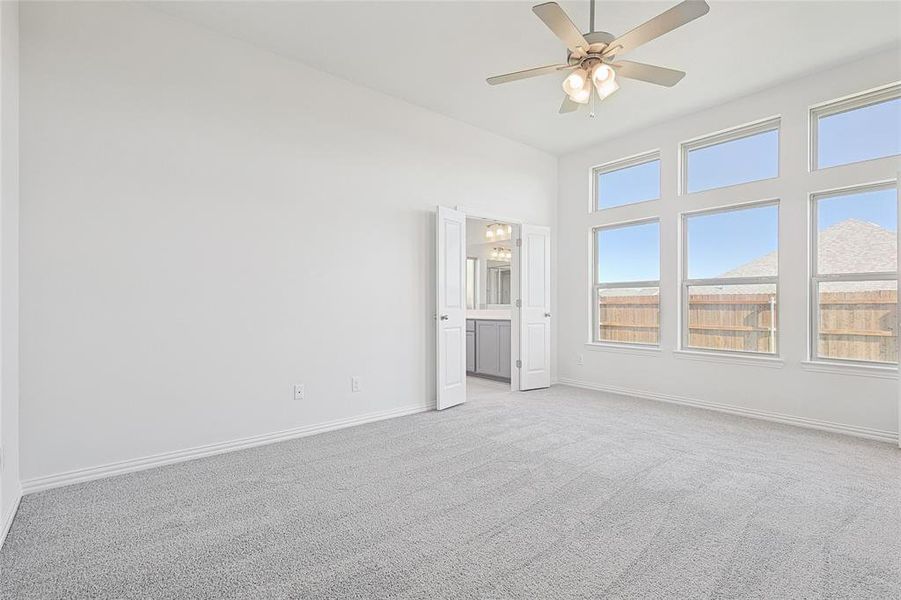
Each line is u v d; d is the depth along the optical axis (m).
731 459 2.98
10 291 2.19
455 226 4.58
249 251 3.27
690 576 1.71
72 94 2.61
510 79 2.81
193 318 3.02
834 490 2.48
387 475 2.72
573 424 3.85
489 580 1.69
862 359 3.62
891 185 3.48
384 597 1.60
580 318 5.59
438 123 4.52
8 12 2.15
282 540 1.98
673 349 4.70
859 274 3.62
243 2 2.83
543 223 5.65
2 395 1.98
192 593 1.62
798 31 3.12
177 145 2.97
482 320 6.31
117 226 2.74
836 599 1.57
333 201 3.74
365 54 3.45
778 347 4.00
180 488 2.53
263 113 3.36
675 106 4.35
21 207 2.44
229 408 3.16
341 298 3.78
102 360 2.69
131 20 2.81
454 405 4.53
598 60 2.54
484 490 2.50
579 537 2.00
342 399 3.77
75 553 1.88
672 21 2.19
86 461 2.63
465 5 2.87
